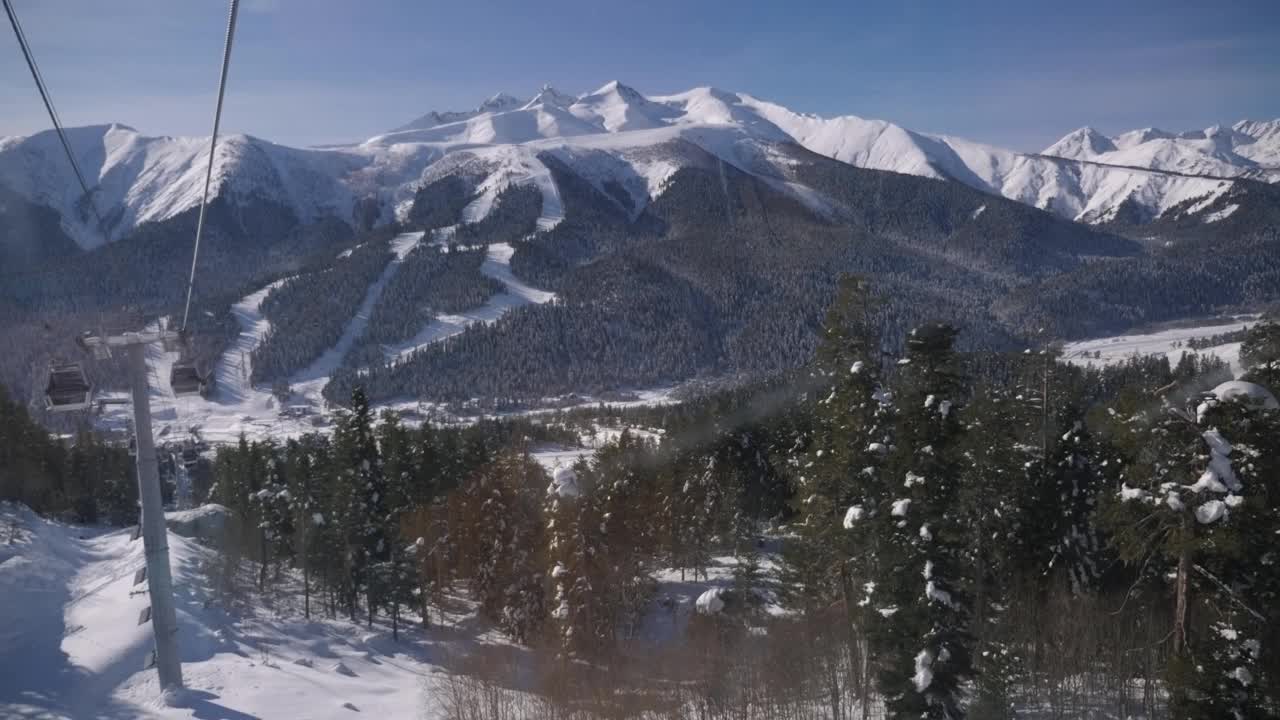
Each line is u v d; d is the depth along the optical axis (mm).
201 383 29672
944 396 28422
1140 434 25953
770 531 82625
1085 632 38969
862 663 38844
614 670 48375
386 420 65875
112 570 56156
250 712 32562
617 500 60188
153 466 30797
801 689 40000
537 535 57469
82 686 33969
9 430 85188
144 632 39562
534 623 54375
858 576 33969
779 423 84750
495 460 62875
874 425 32156
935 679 26312
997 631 37125
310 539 57938
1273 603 24750
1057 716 34781
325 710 35000
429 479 65688
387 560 56594
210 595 53344
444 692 42281
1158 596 36406
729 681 42656
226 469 85000
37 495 91250
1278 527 23656
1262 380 27594
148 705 32000
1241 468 23859
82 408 27672
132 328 28859
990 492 38938
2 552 52938
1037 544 41156
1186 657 24672
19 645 39094
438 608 63781
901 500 27531
